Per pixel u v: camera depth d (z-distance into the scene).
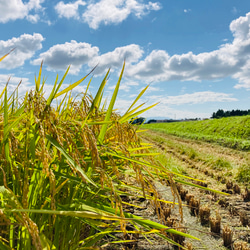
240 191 5.55
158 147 15.56
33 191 1.29
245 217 3.86
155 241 2.88
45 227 1.47
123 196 3.79
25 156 1.23
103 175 1.17
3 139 1.12
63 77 1.24
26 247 1.25
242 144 13.71
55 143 1.10
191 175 7.42
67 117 1.73
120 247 2.62
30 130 1.25
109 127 1.83
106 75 1.43
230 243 3.04
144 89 1.61
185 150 12.98
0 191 0.96
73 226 1.61
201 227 3.60
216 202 4.87
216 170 8.04
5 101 1.14
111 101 1.47
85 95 1.67
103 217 0.95
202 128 25.48
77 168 1.10
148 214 3.55
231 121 21.94
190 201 4.34
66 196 1.66
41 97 1.25
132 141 1.77
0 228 1.40
